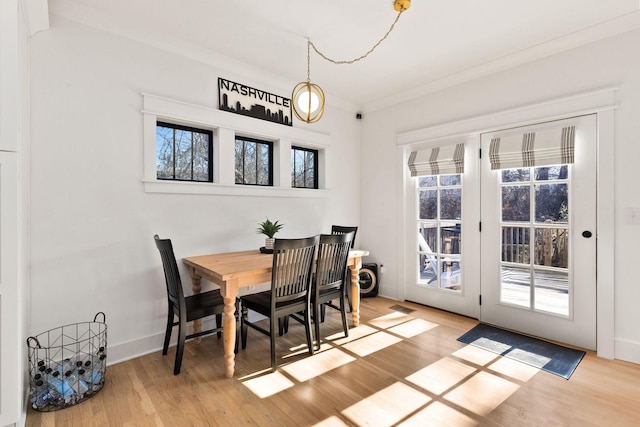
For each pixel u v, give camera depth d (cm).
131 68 232
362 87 352
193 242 265
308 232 356
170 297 229
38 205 195
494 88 293
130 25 228
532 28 236
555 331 259
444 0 203
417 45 261
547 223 263
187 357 232
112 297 224
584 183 243
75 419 163
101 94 219
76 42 209
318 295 244
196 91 266
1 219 140
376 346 250
